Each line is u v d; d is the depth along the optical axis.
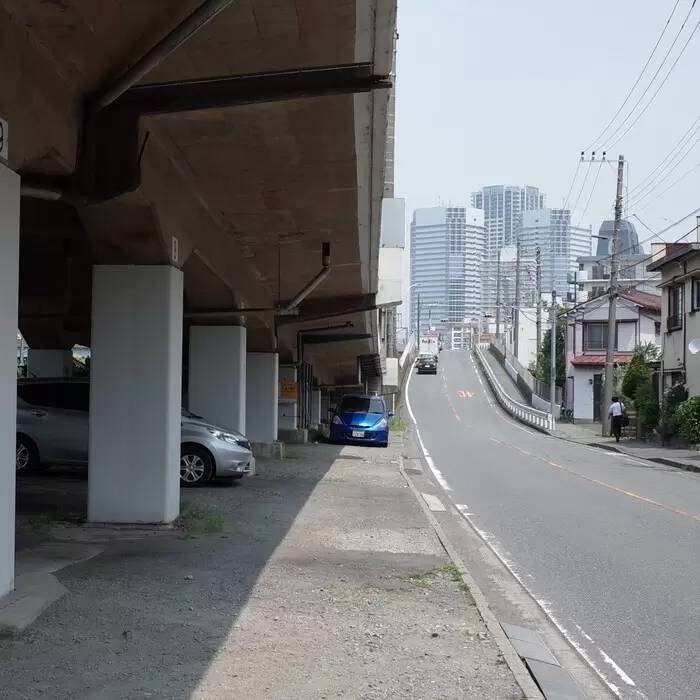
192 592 7.04
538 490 16.81
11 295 6.26
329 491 15.00
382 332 40.59
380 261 23.95
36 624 5.87
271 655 5.46
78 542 9.00
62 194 8.05
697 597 7.88
